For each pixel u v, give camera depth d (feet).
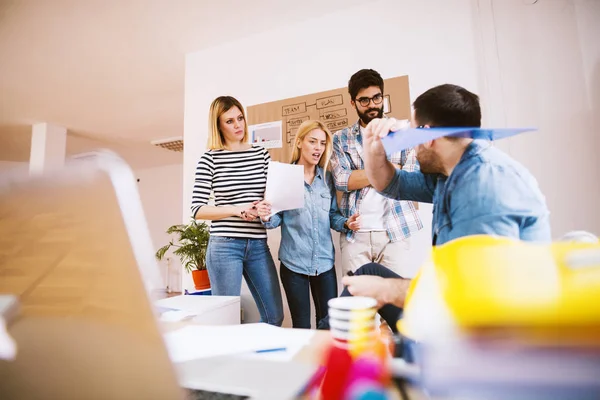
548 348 1.05
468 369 1.11
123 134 15.10
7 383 1.20
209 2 6.75
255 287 5.67
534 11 5.66
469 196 2.30
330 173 6.42
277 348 2.04
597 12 5.26
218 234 5.43
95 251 1.11
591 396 0.98
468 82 5.98
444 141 2.62
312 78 7.19
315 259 5.80
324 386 1.48
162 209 20.34
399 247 5.92
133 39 7.95
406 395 1.29
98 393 1.13
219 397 1.51
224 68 8.12
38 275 1.17
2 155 17.58
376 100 6.51
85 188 1.09
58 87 10.41
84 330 1.14
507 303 1.14
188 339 2.25
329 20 7.14
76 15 7.06
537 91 5.54
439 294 1.29
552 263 1.20
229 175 5.57
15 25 7.35
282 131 7.33
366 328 1.85
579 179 5.23
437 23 6.29
